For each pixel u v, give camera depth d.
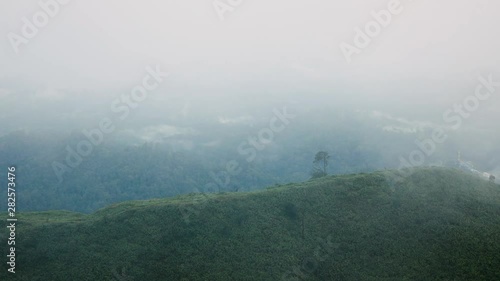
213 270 82.56
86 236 93.69
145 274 82.06
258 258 86.00
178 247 89.12
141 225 96.56
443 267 81.62
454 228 92.00
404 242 89.19
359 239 91.19
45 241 91.88
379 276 80.94
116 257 86.56
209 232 93.38
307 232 94.00
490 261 82.25
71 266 84.25
